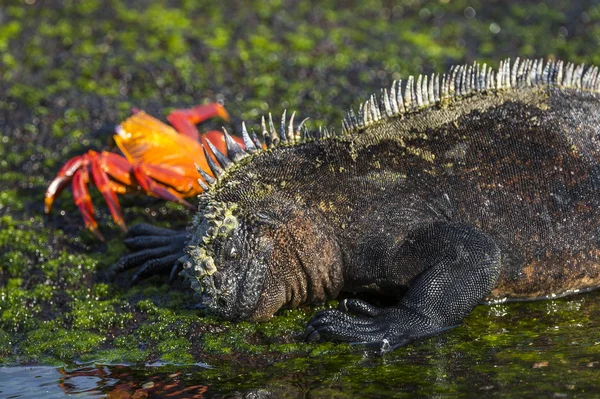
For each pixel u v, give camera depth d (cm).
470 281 934
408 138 984
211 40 1684
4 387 895
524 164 984
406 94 1002
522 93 1016
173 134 1195
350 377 868
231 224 921
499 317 988
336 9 1831
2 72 1583
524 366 866
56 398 866
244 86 1548
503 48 1669
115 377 905
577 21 1762
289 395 840
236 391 856
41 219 1227
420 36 1719
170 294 1059
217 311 948
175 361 928
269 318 980
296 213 948
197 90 1534
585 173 995
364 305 955
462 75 1023
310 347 933
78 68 1594
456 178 974
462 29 1756
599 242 996
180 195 1160
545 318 980
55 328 1011
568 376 838
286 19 1780
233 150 973
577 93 1034
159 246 1097
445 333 945
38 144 1396
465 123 991
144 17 1758
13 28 1692
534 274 995
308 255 954
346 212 963
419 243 953
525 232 979
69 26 1719
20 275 1119
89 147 1379
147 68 1595
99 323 1012
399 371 874
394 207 963
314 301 1004
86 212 1147
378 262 963
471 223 969
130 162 1148
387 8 1836
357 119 997
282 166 969
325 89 1529
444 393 822
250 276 930
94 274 1122
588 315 982
